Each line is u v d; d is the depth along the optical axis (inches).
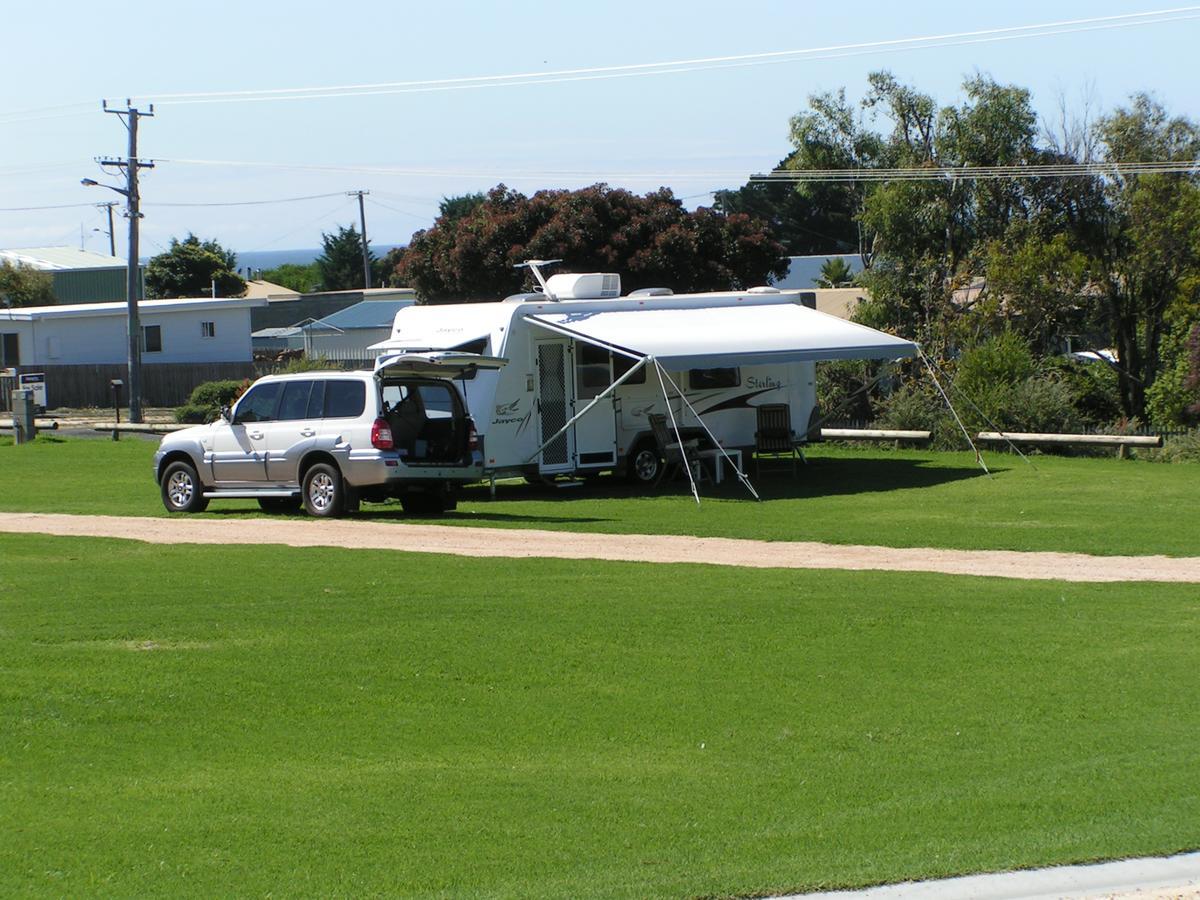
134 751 611.5
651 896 470.3
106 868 488.4
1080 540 1252.5
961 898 473.4
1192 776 598.5
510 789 575.8
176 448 1502.2
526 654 780.0
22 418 2630.4
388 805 554.9
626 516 1443.2
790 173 3663.9
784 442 1884.8
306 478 1418.6
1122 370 3011.8
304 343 4665.4
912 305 3137.3
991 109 3208.7
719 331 1737.2
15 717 649.6
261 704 680.4
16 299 5315.0
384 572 1030.4
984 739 650.2
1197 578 1060.5
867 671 762.2
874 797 573.3
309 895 469.7
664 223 3585.1
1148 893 478.0
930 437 2194.9
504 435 1668.3
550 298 1792.6
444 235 3730.3
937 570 1091.3
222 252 7741.1
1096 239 3006.9
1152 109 3110.2
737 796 572.1
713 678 743.1
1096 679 752.3
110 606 886.4
